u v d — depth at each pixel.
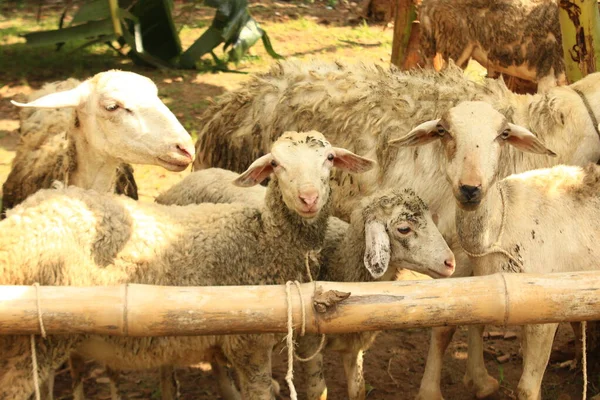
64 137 4.89
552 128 4.72
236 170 5.53
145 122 3.98
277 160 3.73
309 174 3.68
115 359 3.77
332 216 4.68
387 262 3.76
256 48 11.34
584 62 5.22
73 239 3.45
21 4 13.27
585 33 5.16
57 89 5.22
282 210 3.81
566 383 4.92
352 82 5.11
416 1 8.14
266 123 5.33
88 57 10.96
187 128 8.37
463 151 3.76
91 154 4.15
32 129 5.08
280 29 12.20
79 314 3.00
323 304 3.04
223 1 10.22
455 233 4.69
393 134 4.88
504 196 4.04
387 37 11.89
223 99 5.60
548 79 8.01
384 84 5.05
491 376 4.92
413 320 3.12
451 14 8.32
